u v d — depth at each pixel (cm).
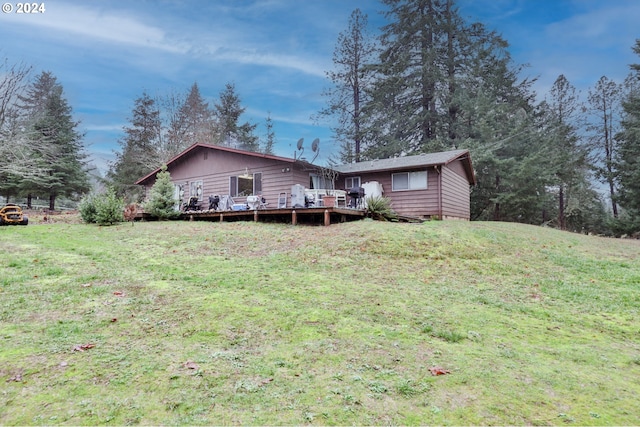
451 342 380
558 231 1458
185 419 239
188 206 1655
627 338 415
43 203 2884
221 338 369
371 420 242
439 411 254
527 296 571
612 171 2289
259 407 254
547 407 262
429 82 2486
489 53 2517
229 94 3431
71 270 621
